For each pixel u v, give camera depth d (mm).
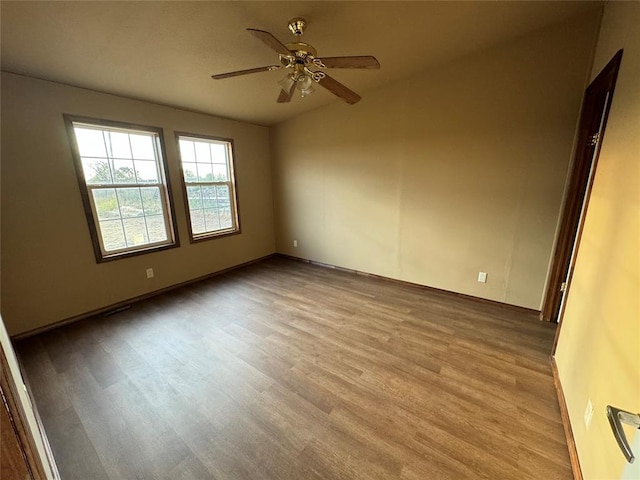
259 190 4695
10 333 2432
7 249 2377
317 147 4156
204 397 1809
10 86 2275
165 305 3141
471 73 2779
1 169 2293
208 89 3000
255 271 4320
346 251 4223
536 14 2170
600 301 1358
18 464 550
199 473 1343
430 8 2000
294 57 1782
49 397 1819
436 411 1675
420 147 3234
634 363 947
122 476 1334
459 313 2895
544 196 2627
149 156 3289
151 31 1983
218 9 1837
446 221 3221
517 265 2869
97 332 2592
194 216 3846
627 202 1185
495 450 1431
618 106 1482
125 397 1815
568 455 1405
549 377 1955
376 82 3264
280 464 1377
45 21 1748
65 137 2592
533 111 2555
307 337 2480
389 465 1362
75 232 2742
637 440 720
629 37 1472
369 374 2000
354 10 1963
